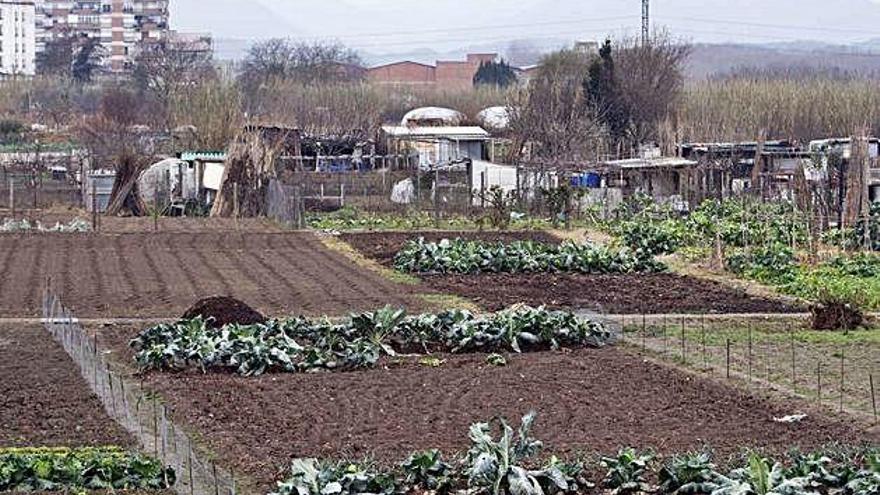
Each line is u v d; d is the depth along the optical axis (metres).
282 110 182.25
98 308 61.78
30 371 46.31
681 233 87.50
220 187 114.50
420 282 72.00
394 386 44.34
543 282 72.12
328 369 47.38
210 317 52.28
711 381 45.81
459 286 70.50
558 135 133.88
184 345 47.97
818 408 41.50
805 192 84.75
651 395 43.28
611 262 76.38
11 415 39.53
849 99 153.25
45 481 31.83
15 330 55.28
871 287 66.88
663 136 135.75
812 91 157.00
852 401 42.69
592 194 114.25
